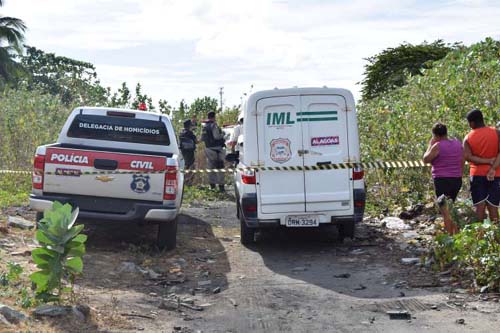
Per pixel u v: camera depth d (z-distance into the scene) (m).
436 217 12.52
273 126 10.81
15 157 17.92
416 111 15.16
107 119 11.41
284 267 9.75
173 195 10.03
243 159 10.95
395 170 14.49
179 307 7.53
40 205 9.82
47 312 6.53
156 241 10.85
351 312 7.36
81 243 6.91
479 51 16.20
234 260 10.23
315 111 10.80
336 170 10.76
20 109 20.02
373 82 49.00
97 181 9.88
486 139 10.00
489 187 10.09
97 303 7.31
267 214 10.75
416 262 9.52
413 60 48.16
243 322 7.03
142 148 11.43
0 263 8.43
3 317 6.16
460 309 7.31
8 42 61.88
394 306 7.52
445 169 10.27
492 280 7.90
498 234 8.32
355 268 9.52
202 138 19.38
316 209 10.76
